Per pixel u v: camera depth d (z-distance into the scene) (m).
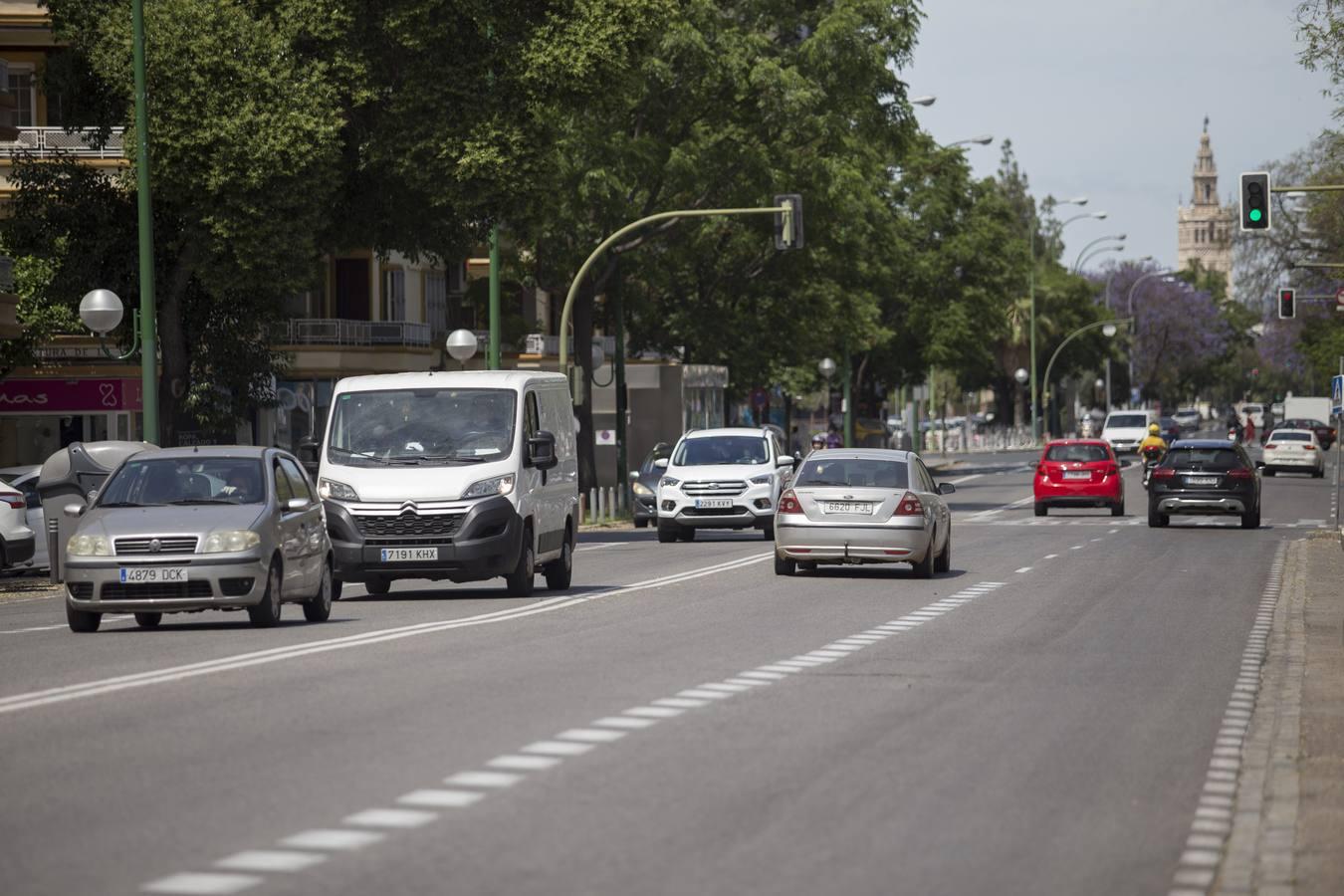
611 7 56.28
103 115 56.19
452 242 59.59
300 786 14.30
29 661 23.73
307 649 24.75
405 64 54.44
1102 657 24.92
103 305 45.56
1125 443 150.38
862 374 139.12
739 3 74.25
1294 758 16.50
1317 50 52.88
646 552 51.25
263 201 52.09
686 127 72.31
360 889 10.88
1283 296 92.38
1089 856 12.28
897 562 40.47
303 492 30.86
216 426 60.69
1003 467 133.62
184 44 51.00
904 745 16.89
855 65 72.88
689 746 16.53
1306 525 65.38
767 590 36.28
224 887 10.89
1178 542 55.12
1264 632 28.70
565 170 67.81
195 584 27.66
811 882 11.30
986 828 13.12
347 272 91.94
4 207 68.94
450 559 33.56
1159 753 16.81
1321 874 11.69
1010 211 133.75
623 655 24.16
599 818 13.16
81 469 41.06
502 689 20.44
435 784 14.45
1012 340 183.00
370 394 35.38
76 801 13.68
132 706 18.95
